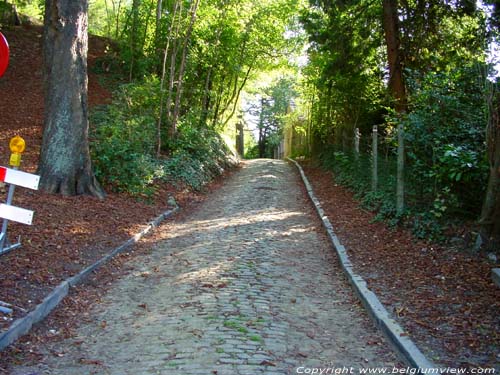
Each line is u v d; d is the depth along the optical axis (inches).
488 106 319.0
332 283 304.8
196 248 374.3
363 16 714.8
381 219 434.0
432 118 397.7
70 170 447.5
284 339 215.2
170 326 225.6
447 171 351.9
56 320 231.8
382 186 505.7
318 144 1090.1
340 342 216.5
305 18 801.6
